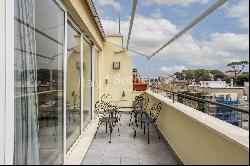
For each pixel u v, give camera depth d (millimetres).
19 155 2559
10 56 2381
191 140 3492
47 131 3287
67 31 4188
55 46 3850
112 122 6062
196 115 3395
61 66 3898
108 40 10477
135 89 10188
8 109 2354
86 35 6379
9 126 2357
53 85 3721
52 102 3570
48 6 3465
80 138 5277
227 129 2496
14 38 2529
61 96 3855
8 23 2352
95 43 7887
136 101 9195
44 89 3246
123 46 9961
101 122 6578
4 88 2324
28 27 2838
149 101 8188
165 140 5191
